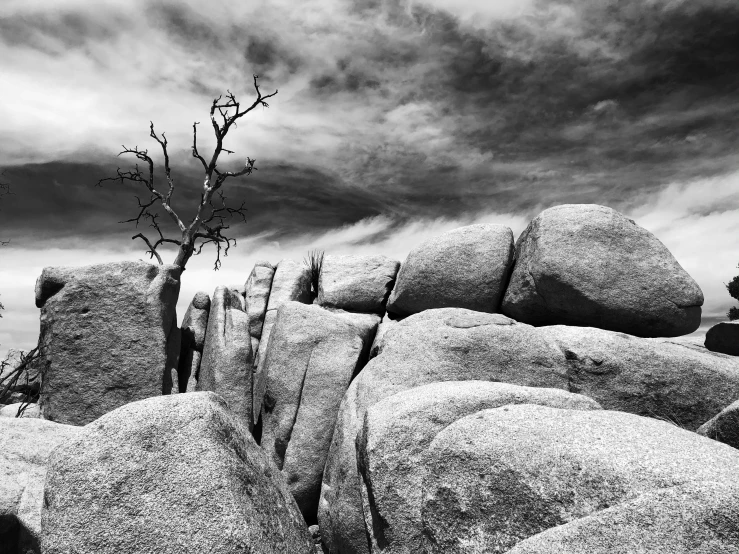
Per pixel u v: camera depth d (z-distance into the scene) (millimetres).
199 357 13383
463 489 4918
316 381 10820
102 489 5133
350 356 11016
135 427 5438
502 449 4832
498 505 4680
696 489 3930
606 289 10023
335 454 9297
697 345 10375
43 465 7402
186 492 5129
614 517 3982
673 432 4762
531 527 4457
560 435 4742
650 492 4020
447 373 9234
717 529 3764
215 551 4906
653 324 10102
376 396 9180
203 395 5914
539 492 4480
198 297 14023
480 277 11117
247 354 11898
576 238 10305
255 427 11750
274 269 14930
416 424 6605
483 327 9594
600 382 9094
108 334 11742
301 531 5957
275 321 12133
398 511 6395
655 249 10391
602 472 4301
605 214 10570
